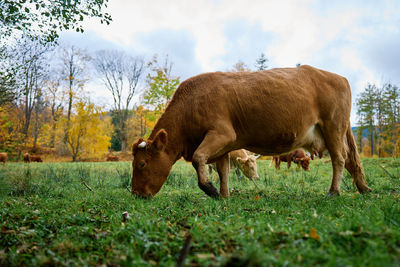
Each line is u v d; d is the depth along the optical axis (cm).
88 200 492
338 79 584
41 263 213
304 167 1279
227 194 580
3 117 2223
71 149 3631
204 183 478
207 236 240
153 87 1474
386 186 630
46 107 4653
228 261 174
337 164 571
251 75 538
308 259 182
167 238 248
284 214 348
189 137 529
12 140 3488
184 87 543
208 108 507
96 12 559
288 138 538
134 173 527
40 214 381
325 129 572
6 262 226
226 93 512
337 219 292
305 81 555
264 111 514
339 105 571
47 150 4288
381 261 168
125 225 290
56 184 726
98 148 3519
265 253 194
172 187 713
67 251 240
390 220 256
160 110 1478
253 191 634
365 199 457
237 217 305
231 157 1047
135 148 527
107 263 209
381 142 5019
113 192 592
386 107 5066
